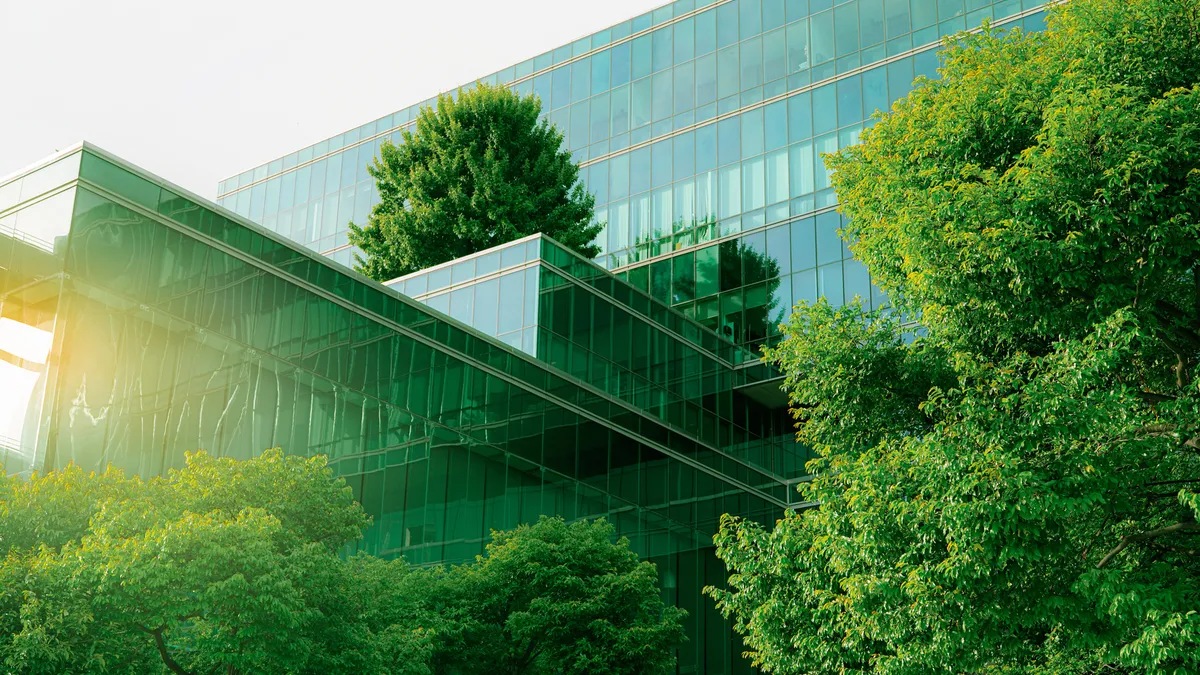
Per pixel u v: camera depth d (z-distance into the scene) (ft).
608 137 159.84
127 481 55.11
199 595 47.75
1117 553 46.85
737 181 146.00
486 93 140.05
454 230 132.16
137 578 45.78
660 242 150.10
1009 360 47.19
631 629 72.54
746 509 128.88
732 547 52.24
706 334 134.51
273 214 190.90
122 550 46.57
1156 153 41.01
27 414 68.33
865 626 43.98
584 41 167.53
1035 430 41.06
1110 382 48.67
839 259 133.90
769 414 140.77
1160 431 44.55
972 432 42.52
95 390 69.77
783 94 145.79
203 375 77.05
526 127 140.67
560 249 113.09
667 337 126.82
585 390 110.42
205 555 47.73
